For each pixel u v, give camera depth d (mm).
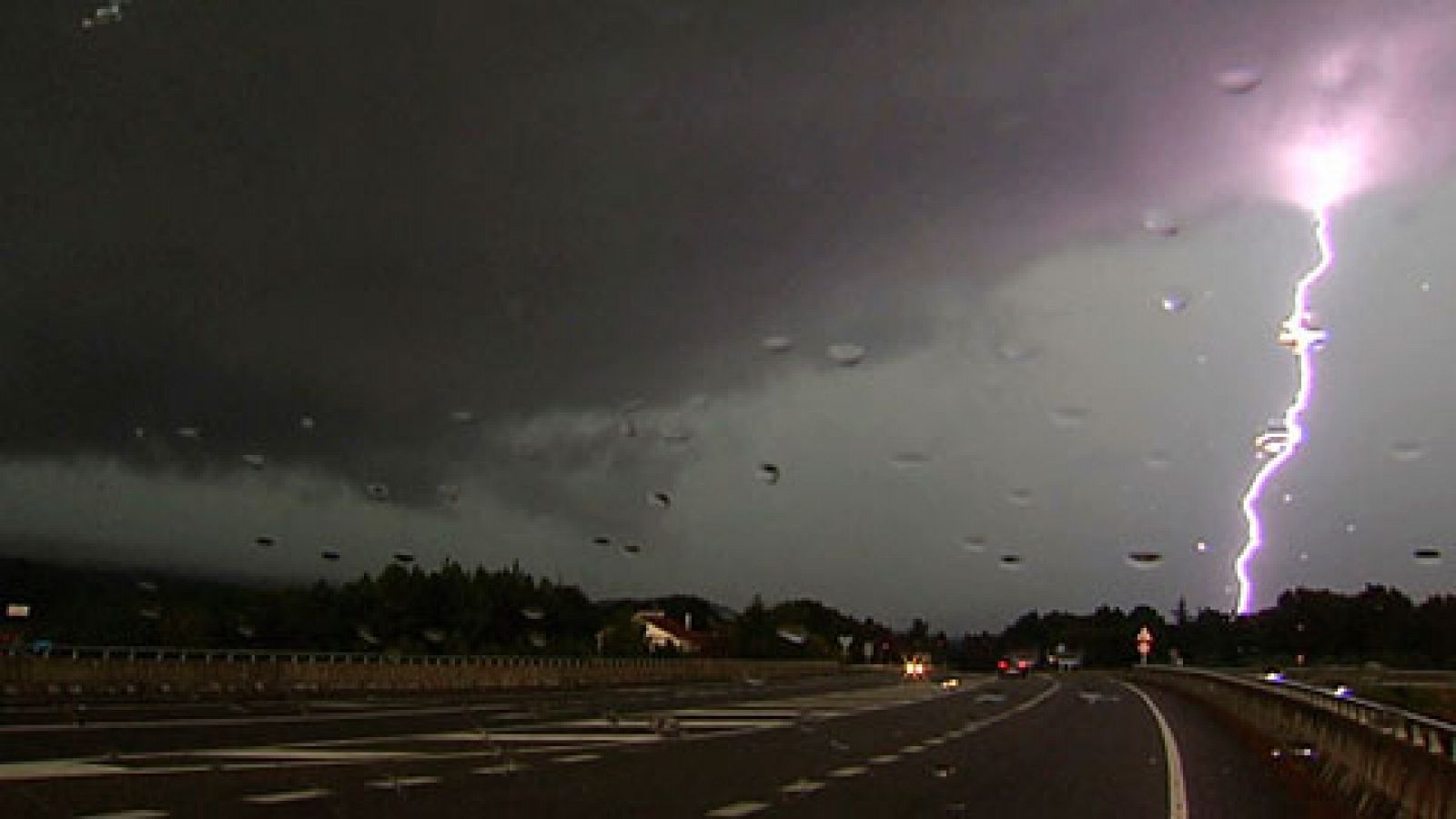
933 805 11688
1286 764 16859
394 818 9734
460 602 80312
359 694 35125
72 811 9711
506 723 22734
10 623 29938
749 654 96375
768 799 11773
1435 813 9344
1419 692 53469
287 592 68875
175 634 44406
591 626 88688
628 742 18453
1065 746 19766
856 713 29031
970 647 120375
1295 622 87750
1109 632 123625
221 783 11828
